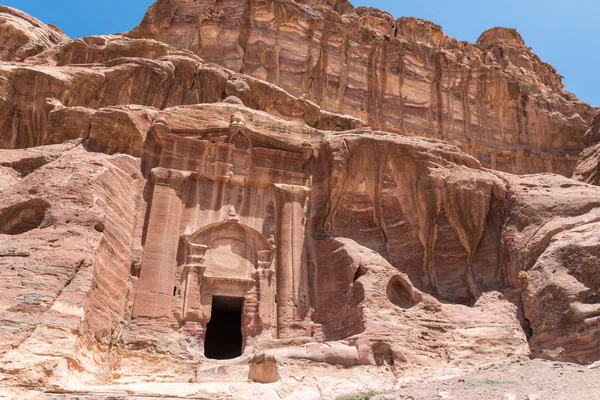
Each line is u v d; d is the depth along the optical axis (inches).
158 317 613.0
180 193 702.5
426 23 1652.3
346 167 778.2
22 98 746.8
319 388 500.1
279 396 459.5
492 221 776.9
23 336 380.5
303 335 666.2
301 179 778.8
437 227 783.1
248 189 755.4
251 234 727.1
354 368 544.7
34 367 365.1
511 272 704.4
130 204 650.8
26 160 629.0
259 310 671.1
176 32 1211.2
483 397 423.2
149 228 662.5
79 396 357.4
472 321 641.0
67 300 430.9
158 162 718.5
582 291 585.9
